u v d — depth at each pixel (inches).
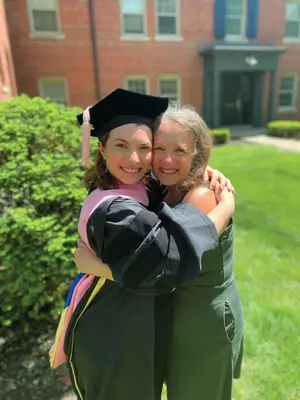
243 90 609.0
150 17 511.8
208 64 545.6
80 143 110.9
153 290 45.5
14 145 102.6
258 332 108.2
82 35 483.8
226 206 50.5
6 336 105.8
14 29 452.4
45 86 484.4
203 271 52.2
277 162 339.0
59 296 98.2
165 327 55.4
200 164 51.2
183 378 58.8
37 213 96.0
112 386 53.7
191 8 526.6
